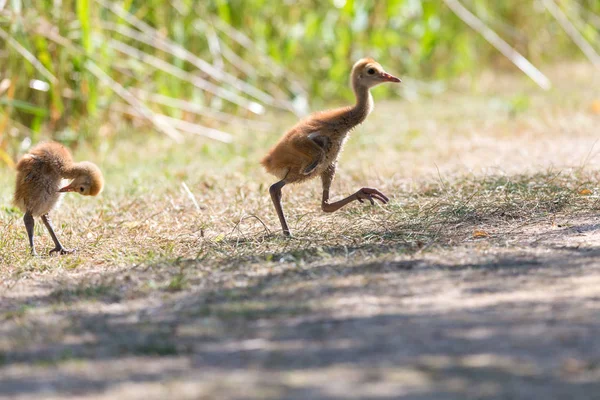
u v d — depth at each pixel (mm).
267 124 27625
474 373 7820
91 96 24469
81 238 15086
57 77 24188
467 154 21172
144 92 26359
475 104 29859
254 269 12133
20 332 9828
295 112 29344
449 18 35250
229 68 29703
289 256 12539
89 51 23750
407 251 12484
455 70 35312
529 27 37594
